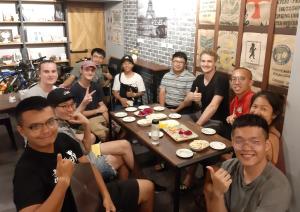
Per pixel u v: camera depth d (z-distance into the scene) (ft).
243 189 4.69
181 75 11.76
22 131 4.30
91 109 10.89
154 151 7.02
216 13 11.00
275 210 4.23
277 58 8.96
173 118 9.21
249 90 8.55
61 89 7.25
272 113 6.31
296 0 8.16
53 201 3.80
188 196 8.27
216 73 10.18
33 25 17.74
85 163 5.07
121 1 18.01
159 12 14.57
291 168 6.52
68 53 18.90
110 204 5.66
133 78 13.21
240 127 4.39
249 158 4.38
